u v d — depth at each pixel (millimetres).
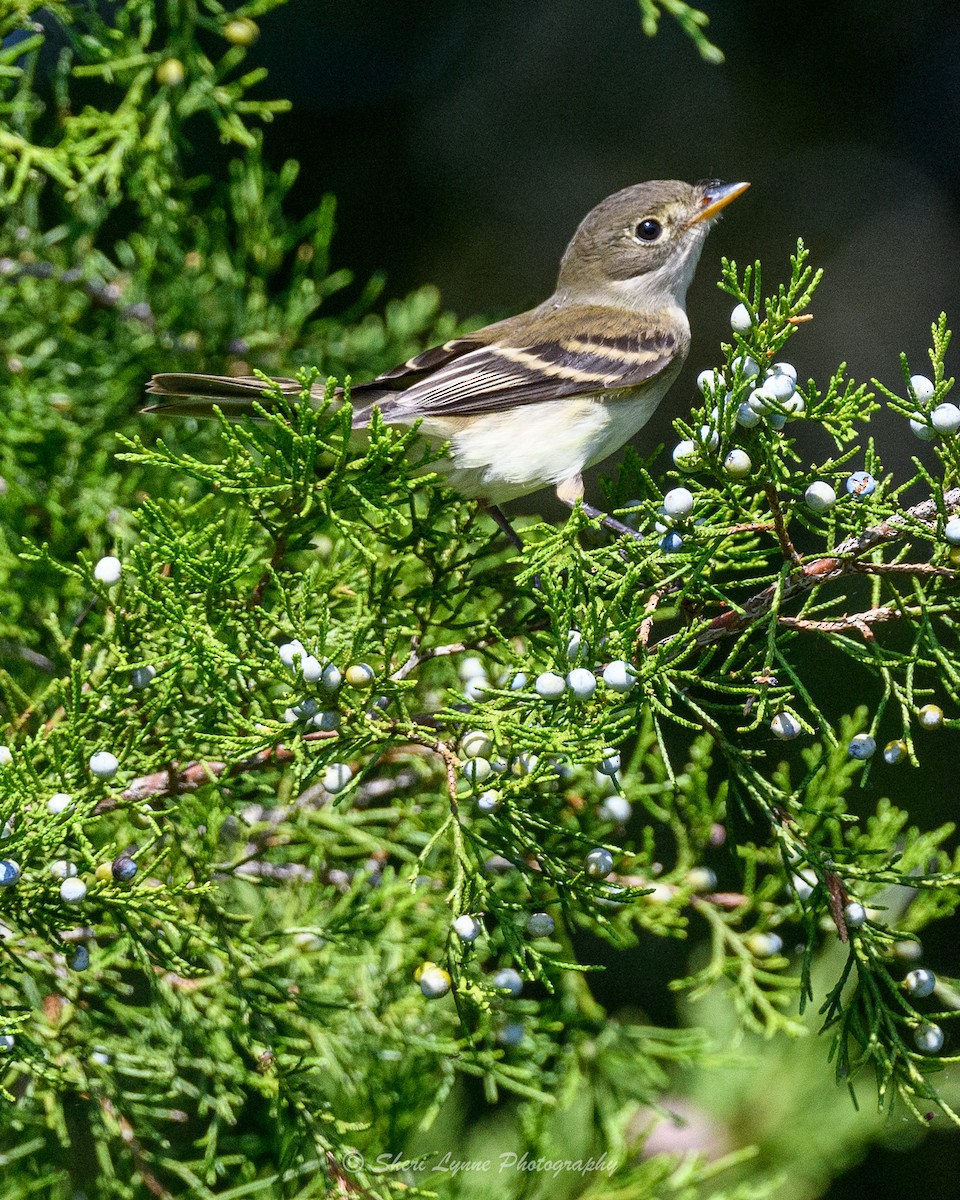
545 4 14336
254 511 6844
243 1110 9070
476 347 9430
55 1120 7172
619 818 7777
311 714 6492
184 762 7195
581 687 6281
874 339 14508
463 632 8172
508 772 6555
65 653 7074
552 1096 7777
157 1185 7133
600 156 14219
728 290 6254
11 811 6066
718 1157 9070
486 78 14133
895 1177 10500
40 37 8867
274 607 7562
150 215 9945
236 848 7812
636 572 6395
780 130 14594
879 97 14617
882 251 14547
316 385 8602
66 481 9391
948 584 6793
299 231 10805
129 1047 7297
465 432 9039
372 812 8000
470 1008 7707
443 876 7883
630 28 14414
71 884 6238
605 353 9430
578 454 9250
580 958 11117
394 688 6719
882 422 14141
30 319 10000
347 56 13742
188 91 9758
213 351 10539
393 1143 7684
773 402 6215
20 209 10219
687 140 14523
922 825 11203
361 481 6727
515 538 9148
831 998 6727
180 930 6520
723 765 11047
